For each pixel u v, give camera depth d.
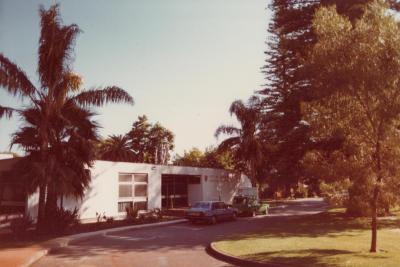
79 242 17.20
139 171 30.55
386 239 17.39
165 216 29.50
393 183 13.06
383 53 12.73
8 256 12.95
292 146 31.33
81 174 19.36
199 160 63.66
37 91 18.72
